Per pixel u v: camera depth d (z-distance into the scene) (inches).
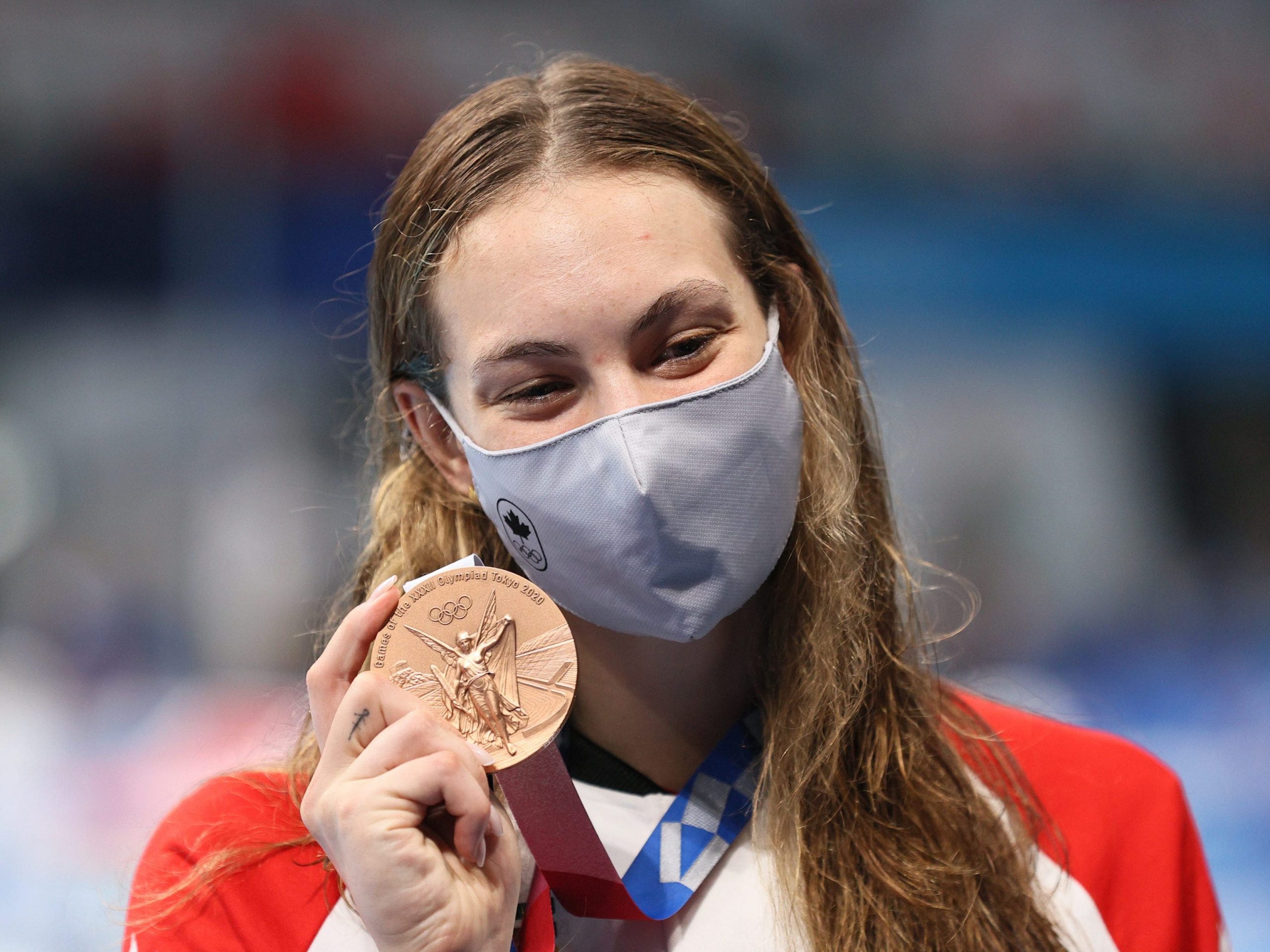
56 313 792.9
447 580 152.6
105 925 365.4
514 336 156.3
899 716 181.9
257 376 764.6
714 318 162.2
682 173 167.3
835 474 182.9
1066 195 867.4
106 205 796.6
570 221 157.2
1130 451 821.9
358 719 140.9
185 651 677.9
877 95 864.3
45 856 470.0
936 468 797.2
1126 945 178.5
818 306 194.1
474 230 159.8
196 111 799.7
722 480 157.8
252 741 504.4
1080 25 872.3
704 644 172.7
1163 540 807.7
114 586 701.9
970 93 867.4
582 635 173.3
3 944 436.1
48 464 745.6
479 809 136.1
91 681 629.3
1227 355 855.7
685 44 847.7
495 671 150.1
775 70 856.9
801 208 848.3
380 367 189.8
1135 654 709.9
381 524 193.6
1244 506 826.8
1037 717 204.7
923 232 850.1
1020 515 792.9
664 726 175.8
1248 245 871.1
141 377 770.2
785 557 180.5
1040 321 846.5
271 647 673.0
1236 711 634.2
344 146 805.9
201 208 796.6
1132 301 857.5
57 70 788.6
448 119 175.0
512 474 160.2
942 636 209.3
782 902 162.1
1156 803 190.2
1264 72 888.9
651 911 159.3
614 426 154.6
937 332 833.5
